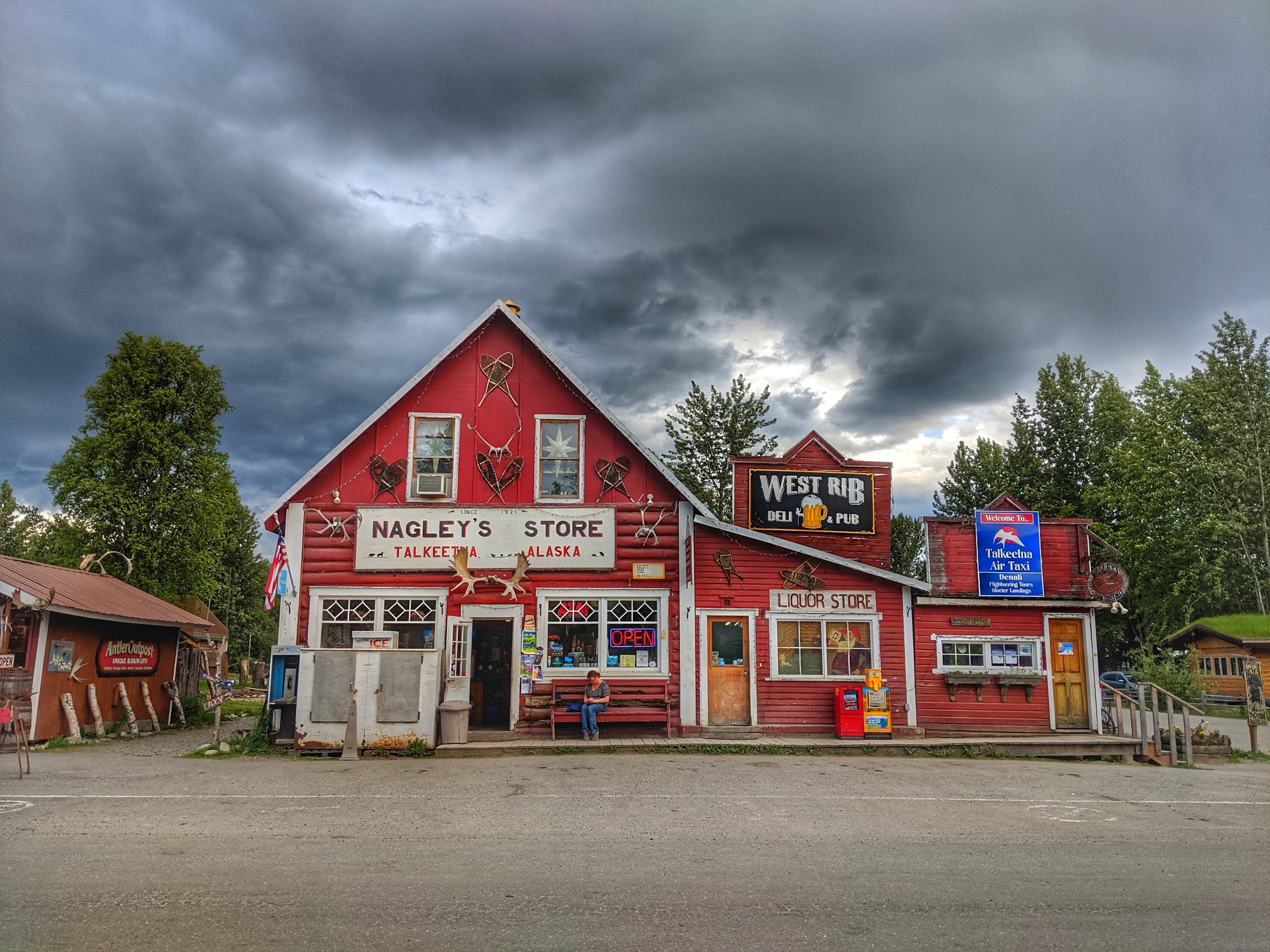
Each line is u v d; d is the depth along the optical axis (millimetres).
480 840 8359
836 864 7844
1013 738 17016
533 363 17859
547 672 16812
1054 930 6270
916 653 17734
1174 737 16781
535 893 6730
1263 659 36531
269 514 16938
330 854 7715
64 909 6082
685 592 17250
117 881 6746
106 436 30828
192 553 31859
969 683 17672
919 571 48688
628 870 7449
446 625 16641
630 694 16812
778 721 17203
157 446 30938
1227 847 9117
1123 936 6199
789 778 12695
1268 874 8039
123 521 30844
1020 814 10500
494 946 5586
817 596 17672
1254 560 40000
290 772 12445
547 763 13906
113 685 19219
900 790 11891
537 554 17125
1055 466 50062
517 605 16938
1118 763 16656
